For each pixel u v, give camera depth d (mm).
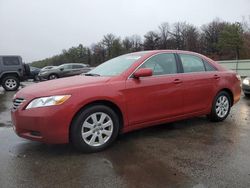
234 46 61094
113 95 4422
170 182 3350
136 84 4688
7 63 14797
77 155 4211
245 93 10078
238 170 3650
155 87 4891
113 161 3979
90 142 4285
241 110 7539
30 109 4047
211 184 3289
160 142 4781
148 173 3588
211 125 5871
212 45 76500
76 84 4324
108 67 5219
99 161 3980
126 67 4832
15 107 4312
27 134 4164
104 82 4453
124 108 4562
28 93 4234
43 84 4555
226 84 6105
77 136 4168
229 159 4008
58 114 3990
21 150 4449
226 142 4758
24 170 3709
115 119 4508
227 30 64125
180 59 5473
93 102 4324
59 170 3699
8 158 4121
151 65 5020
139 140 4891
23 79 15320
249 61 24281
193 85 5457
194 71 5625
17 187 3268
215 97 5957
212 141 4816
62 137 4059
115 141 4836
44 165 3861
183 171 3633
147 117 4852
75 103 4090
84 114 4195
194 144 4668
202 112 5730
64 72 23875
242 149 4414
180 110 5301
